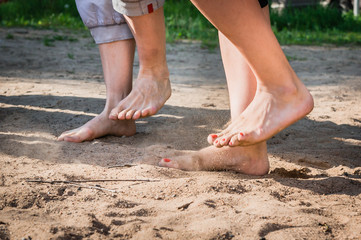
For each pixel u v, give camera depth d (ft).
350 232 4.59
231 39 5.13
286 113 5.64
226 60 6.54
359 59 23.04
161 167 6.64
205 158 6.81
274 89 5.69
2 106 10.94
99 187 5.75
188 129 9.43
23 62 19.10
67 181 5.89
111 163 6.89
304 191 5.86
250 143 5.65
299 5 44.60
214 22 4.97
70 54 22.09
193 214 4.95
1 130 8.66
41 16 37.27
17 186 5.58
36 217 4.79
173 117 10.51
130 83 8.70
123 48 8.46
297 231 4.55
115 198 5.40
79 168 6.53
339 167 7.06
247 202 5.32
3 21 33.42
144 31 7.19
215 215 4.90
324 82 16.26
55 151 7.39
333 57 23.76
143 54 7.59
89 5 8.32
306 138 9.07
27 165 6.59
